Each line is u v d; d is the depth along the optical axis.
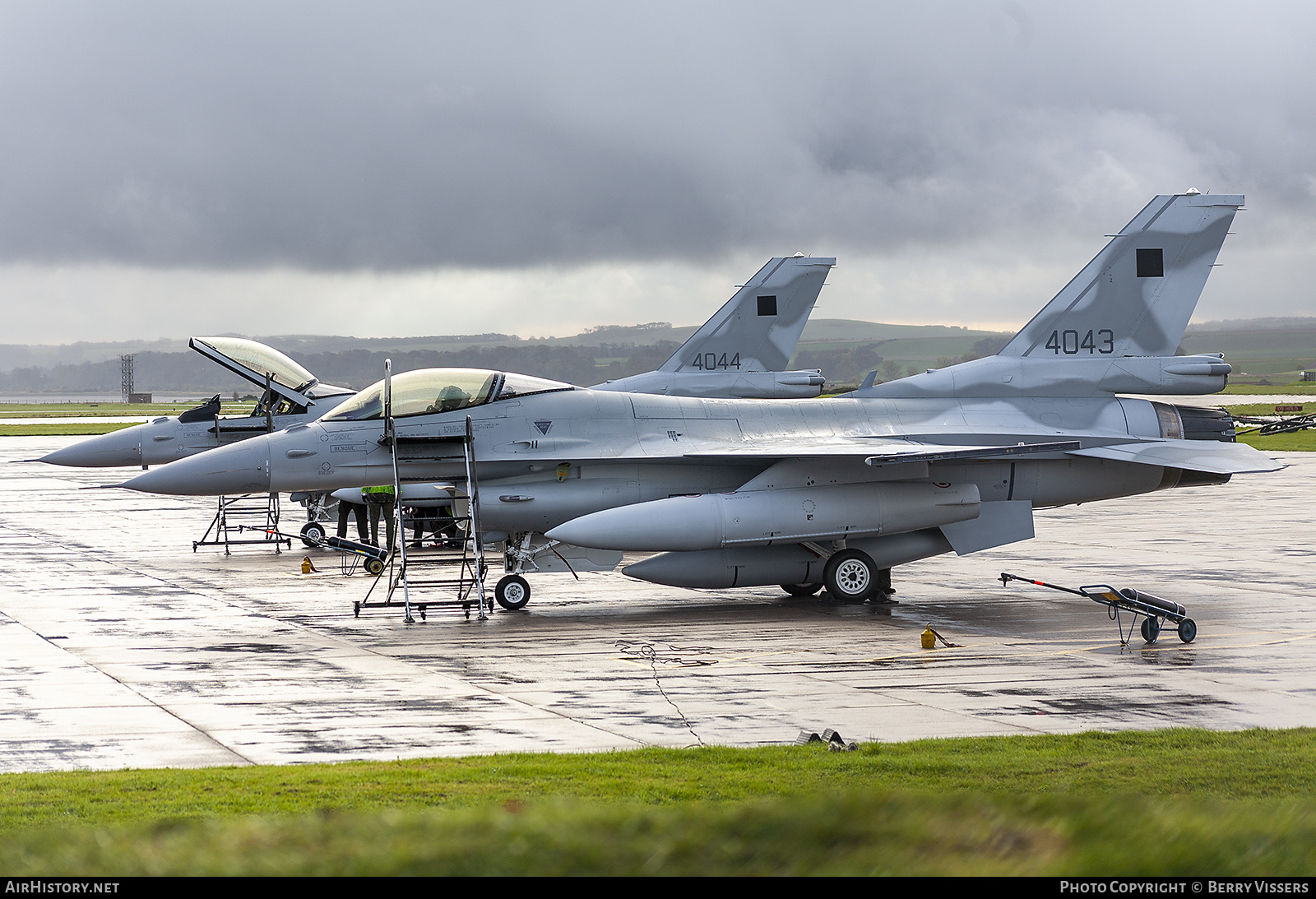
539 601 43.78
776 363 74.00
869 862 11.62
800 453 41.28
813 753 21.08
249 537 65.62
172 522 73.75
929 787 18.03
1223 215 48.81
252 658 32.03
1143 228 48.47
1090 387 48.22
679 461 43.50
